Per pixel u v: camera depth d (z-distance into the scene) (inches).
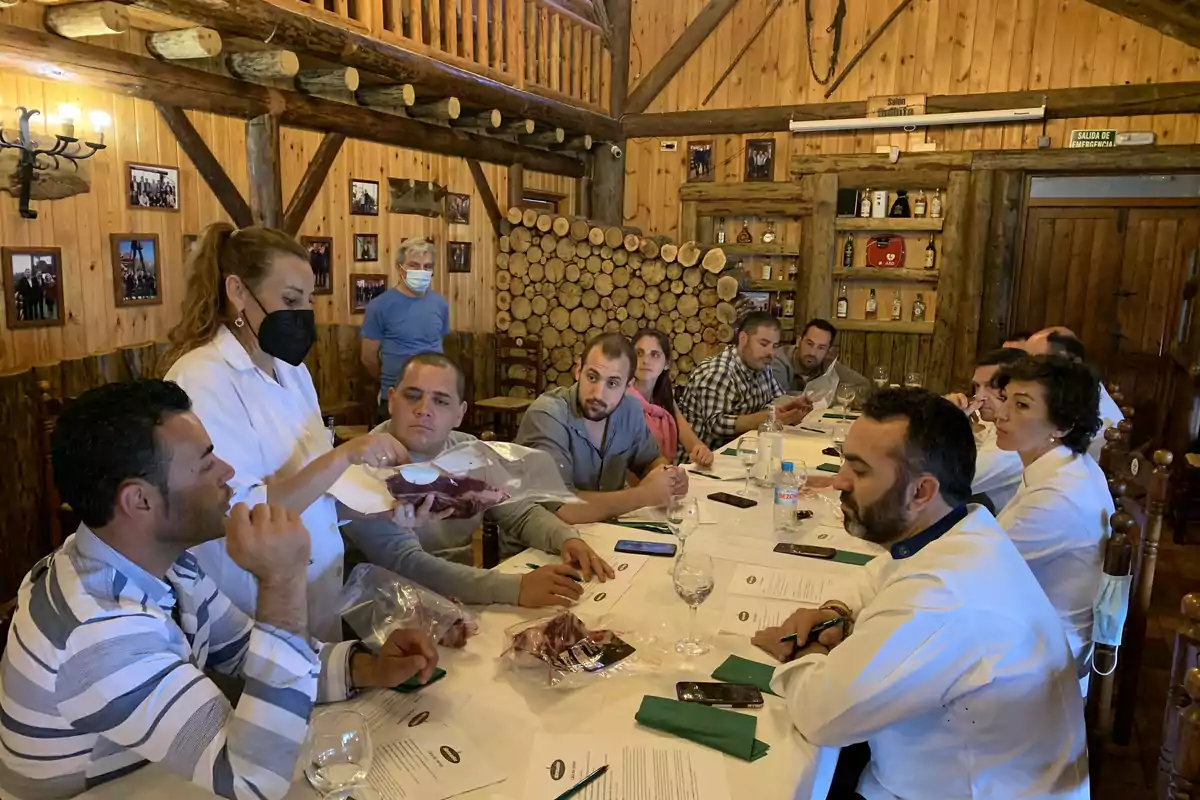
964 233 236.1
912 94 238.7
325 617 58.7
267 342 57.1
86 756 40.5
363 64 167.9
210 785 37.9
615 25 268.4
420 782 43.6
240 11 137.9
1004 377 80.8
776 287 259.4
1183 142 214.7
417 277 177.8
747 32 255.8
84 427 38.4
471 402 239.6
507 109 215.8
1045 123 227.0
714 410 153.0
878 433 53.9
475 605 66.8
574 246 240.2
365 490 60.1
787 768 46.1
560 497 74.9
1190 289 192.9
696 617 65.0
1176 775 41.7
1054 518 75.7
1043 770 51.6
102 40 132.4
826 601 68.6
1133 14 214.4
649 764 45.7
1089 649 76.9
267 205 167.0
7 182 120.0
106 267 137.4
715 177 264.2
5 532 118.4
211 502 41.4
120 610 38.9
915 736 52.8
